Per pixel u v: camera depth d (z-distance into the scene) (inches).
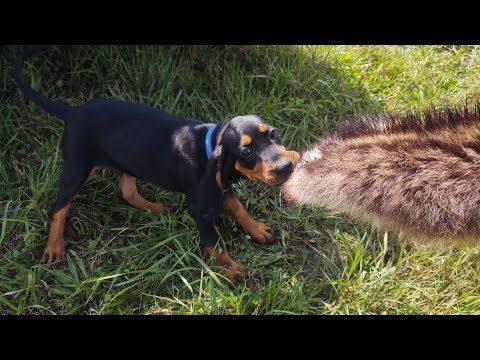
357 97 40.0
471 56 42.8
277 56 41.0
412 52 43.5
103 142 30.1
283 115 38.4
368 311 28.0
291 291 28.2
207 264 30.0
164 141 29.1
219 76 39.9
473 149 13.2
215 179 26.6
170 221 31.7
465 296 27.8
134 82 39.3
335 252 31.2
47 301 28.9
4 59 37.9
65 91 39.1
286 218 33.1
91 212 33.4
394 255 29.9
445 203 13.5
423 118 15.0
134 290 29.3
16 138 36.0
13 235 31.7
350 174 14.6
